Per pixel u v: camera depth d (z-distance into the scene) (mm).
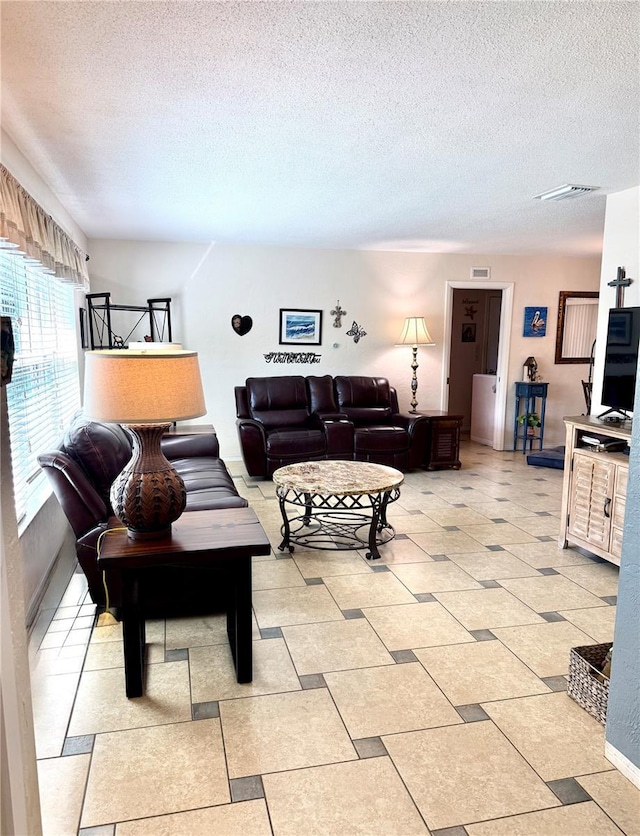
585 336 7117
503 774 1763
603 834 1550
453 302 8297
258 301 6180
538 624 2705
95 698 2125
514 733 1950
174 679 2248
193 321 6035
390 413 6254
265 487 5266
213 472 3840
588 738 1934
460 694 2162
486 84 2170
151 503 2131
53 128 2631
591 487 3441
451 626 2678
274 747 1867
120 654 2443
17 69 2037
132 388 1992
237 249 6055
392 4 1626
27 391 3205
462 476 5770
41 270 3391
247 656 2199
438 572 3312
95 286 5730
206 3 1618
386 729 1960
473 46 1878
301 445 5473
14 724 1141
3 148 2650
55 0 1596
